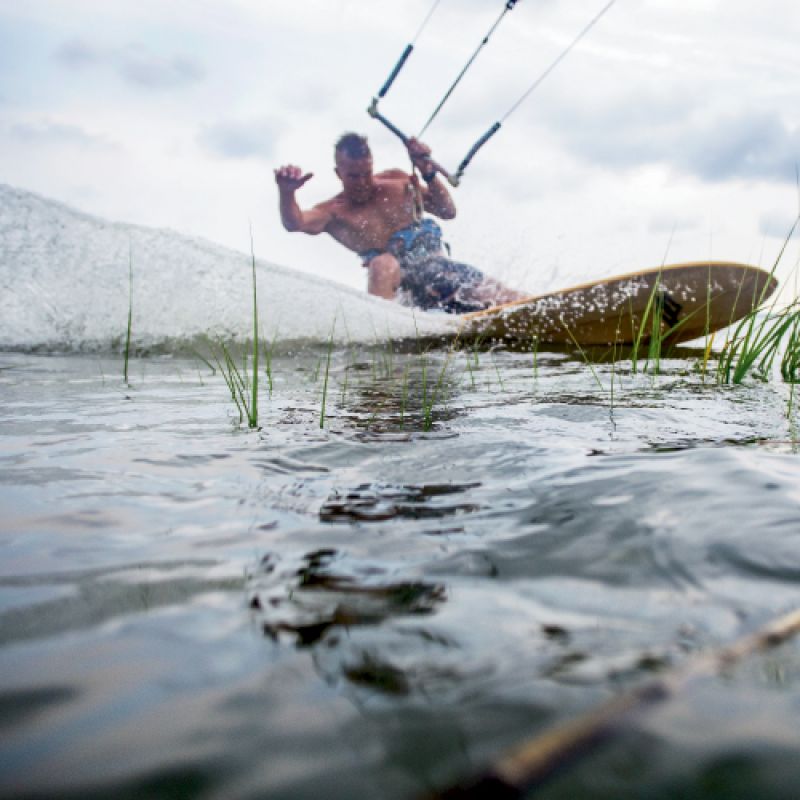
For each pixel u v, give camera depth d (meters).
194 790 0.32
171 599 0.55
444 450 1.14
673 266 4.22
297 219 5.45
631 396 1.79
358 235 5.63
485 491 0.89
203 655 0.45
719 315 4.35
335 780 0.32
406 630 0.49
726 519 0.71
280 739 0.36
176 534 0.72
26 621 0.51
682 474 0.91
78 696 0.40
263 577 0.59
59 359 2.98
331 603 0.54
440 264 5.46
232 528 0.74
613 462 1.01
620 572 0.60
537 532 0.71
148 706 0.39
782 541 0.65
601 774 0.32
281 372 2.71
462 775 0.33
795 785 0.31
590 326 4.31
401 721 0.37
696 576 0.58
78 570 0.61
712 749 0.34
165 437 1.27
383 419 1.48
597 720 0.32
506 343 4.23
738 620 0.50
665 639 0.47
